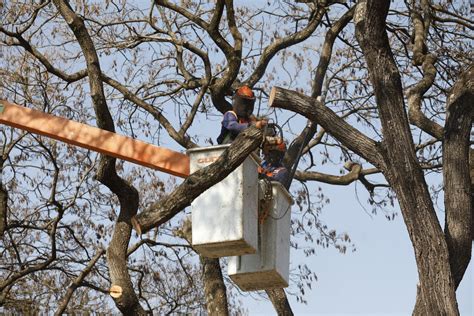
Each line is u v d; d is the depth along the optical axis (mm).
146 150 15398
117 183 17297
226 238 13562
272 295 22484
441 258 15086
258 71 24125
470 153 17969
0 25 23000
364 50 15648
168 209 13852
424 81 19188
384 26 15555
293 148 21531
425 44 20578
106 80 24047
